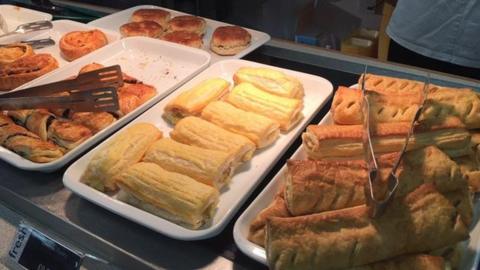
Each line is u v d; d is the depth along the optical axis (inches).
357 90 21.9
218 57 32.2
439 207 15.1
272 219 14.8
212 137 21.4
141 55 31.4
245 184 19.6
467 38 30.9
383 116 19.5
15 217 20.9
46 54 31.1
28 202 19.9
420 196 15.4
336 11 47.4
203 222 17.8
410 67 26.5
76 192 19.0
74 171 20.3
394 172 15.5
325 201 16.1
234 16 46.2
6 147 22.2
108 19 37.6
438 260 14.4
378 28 46.8
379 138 18.3
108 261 18.3
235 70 28.5
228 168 20.0
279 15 46.7
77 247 19.1
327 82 25.8
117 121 23.6
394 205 15.2
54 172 21.5
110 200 18.4
